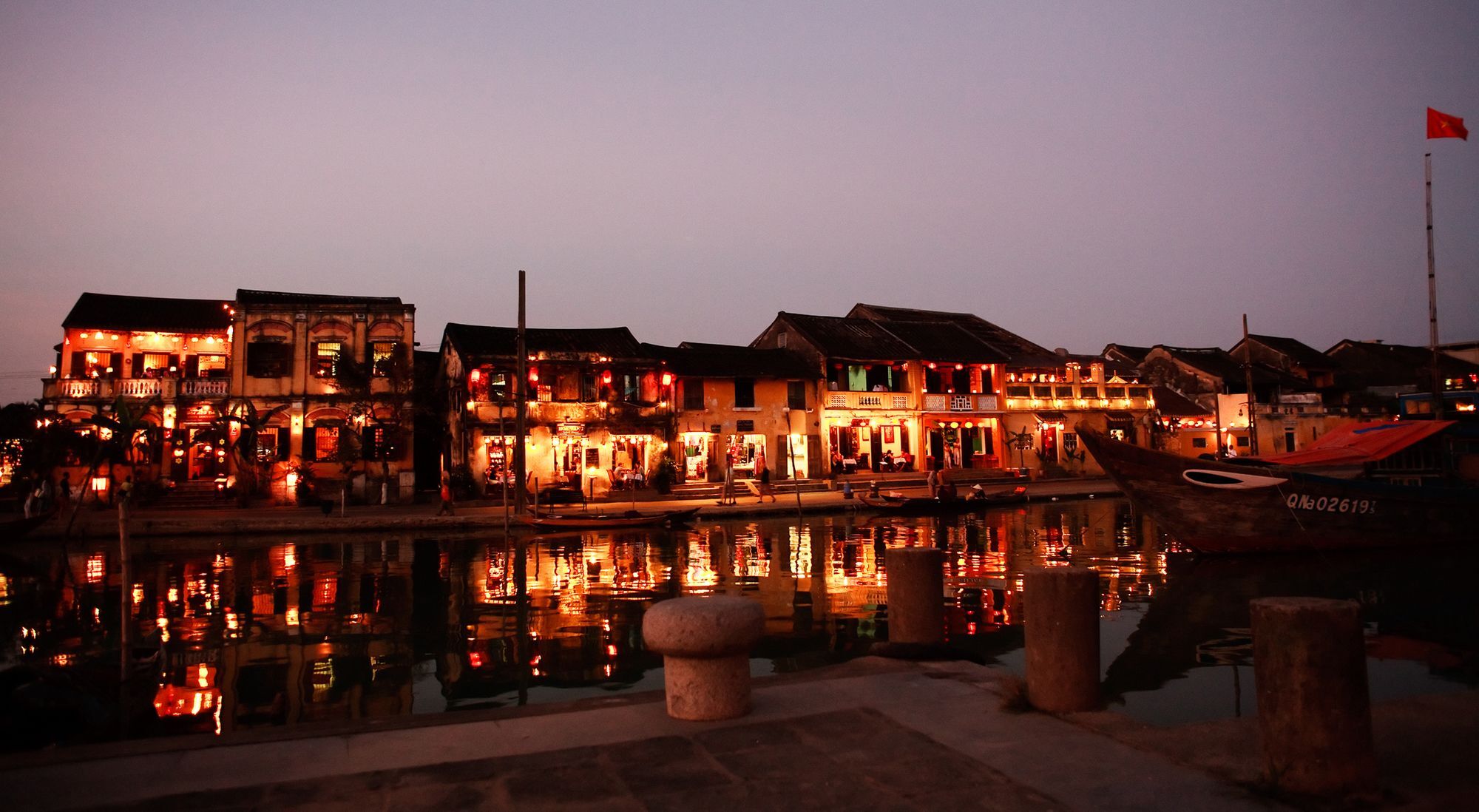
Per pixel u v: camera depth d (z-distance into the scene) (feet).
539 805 13.52
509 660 36.19
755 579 56.49
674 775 14.78
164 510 100.32
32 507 91.50
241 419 106.22
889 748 16.15
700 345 140.46
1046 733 16.98
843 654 36.22
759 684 20.59
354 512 98.02
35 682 27.43
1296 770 13.97
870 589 52.21
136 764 15.39
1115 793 14.10
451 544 78.84
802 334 144.25
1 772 15.02
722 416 132.26
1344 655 13.98
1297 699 14.05
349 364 111.96
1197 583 52.60
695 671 17.81
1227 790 14.23
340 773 14.93
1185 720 26.66
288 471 109.50
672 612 17.83
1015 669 32.01
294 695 31.53
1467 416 102.83
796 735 16.84
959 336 160.66
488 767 15.16
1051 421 157.58
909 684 20.42
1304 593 48.93
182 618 45.42
